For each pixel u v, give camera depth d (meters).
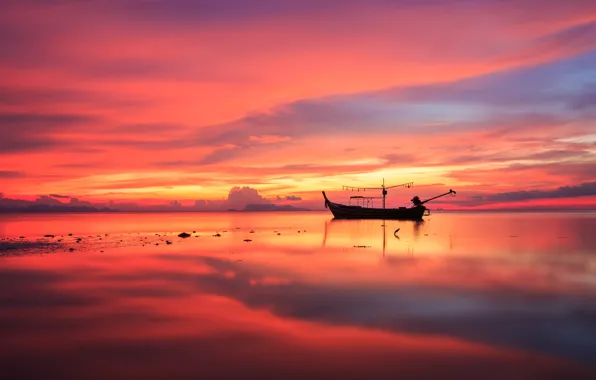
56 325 14.27
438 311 15.95
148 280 22.47
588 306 16.55
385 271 25.12
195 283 21.61
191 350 11.97
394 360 11.25
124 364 11.05
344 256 32.72
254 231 67.75
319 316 15.34
